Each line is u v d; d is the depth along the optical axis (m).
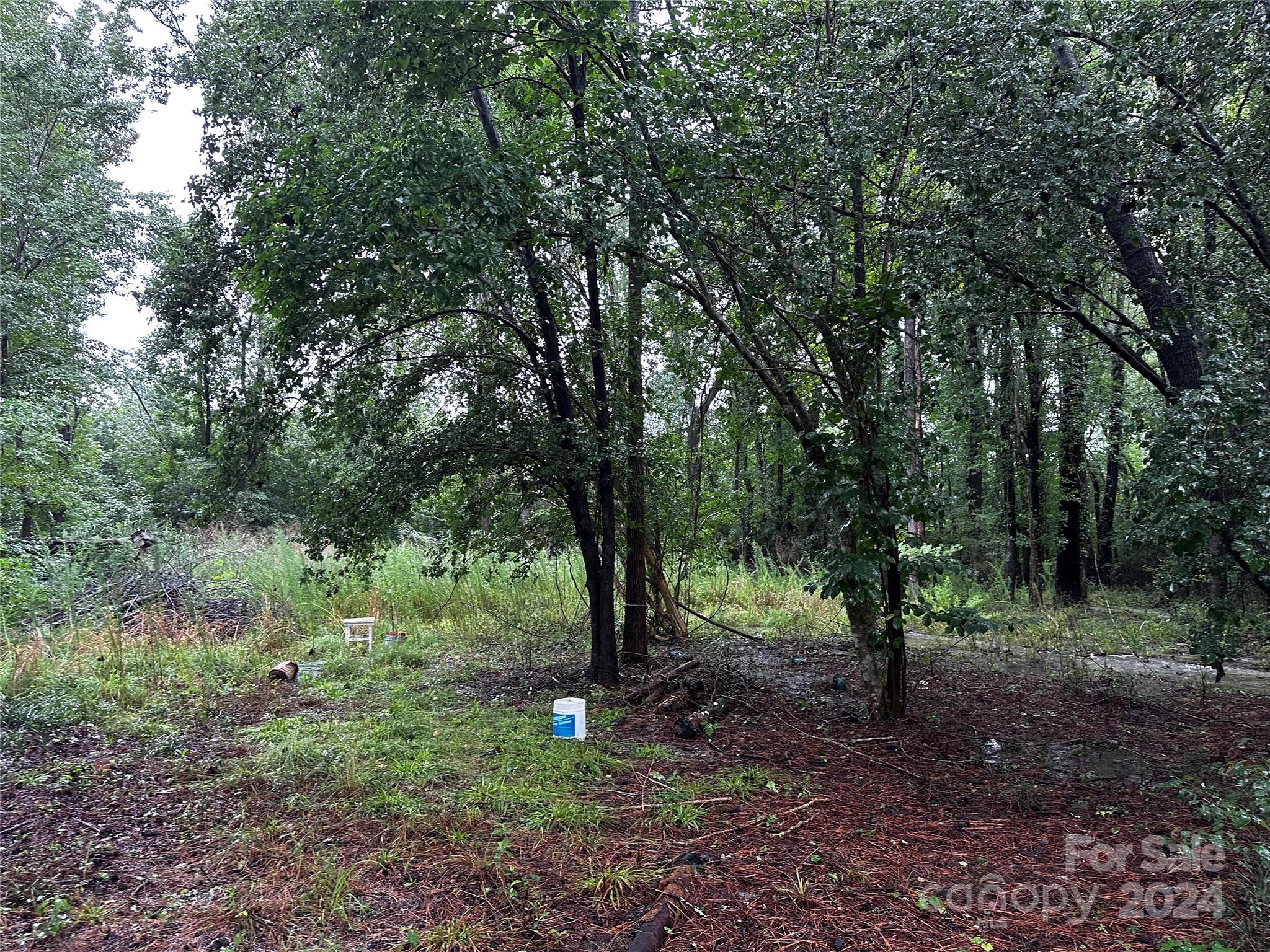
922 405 5.73
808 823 4.21
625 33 5.57
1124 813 4.43
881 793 4.74
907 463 5.92
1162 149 5.48
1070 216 5.79
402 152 5.12
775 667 8.59
